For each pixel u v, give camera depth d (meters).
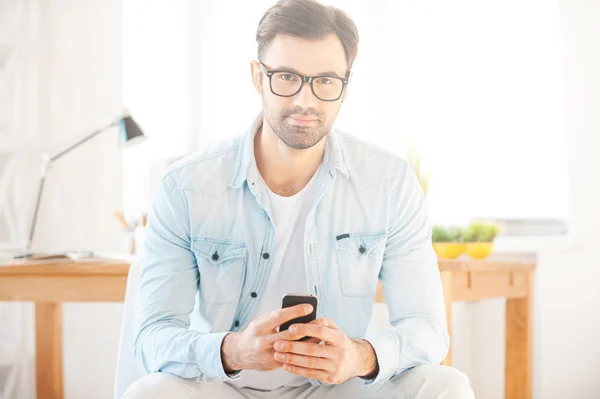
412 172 1.55
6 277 2.03
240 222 1.48
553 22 2.88
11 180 2.82
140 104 3.04
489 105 2.99
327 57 1.35
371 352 1.26
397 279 1.49
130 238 2.46
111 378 2.91
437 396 1.27
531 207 2.92
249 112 3.05
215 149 1.54
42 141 2.90
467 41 3.01
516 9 2.95
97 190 2.94
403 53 3.05
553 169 2.87
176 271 1.45
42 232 2.88
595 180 2.79
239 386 1.46
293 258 1.50
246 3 3.07
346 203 1.51
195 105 3.08
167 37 3.08
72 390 2.88
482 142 2.99
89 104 2.95
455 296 2.03
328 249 1.49
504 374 2.63
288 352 1.19
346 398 1.41
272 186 1.50
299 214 1.50
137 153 3.02
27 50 2.86
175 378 1.31
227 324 1.47
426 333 1.36
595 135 2.79
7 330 2.77
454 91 3.01
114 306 2.92
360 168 1.53
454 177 2.99
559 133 2.85
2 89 2.80
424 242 1.50
